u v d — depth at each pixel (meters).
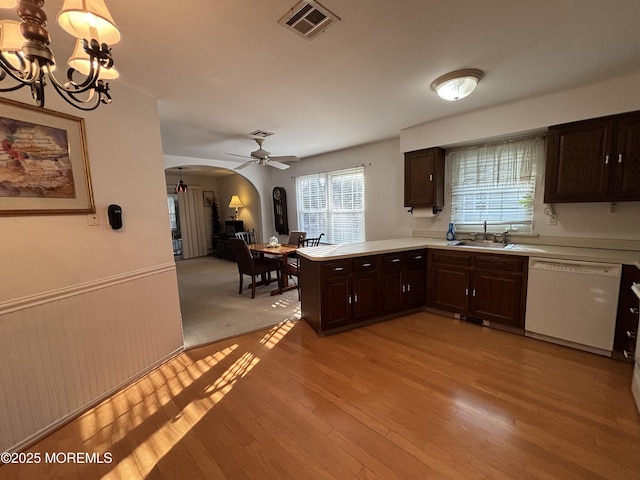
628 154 2.32
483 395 1.93
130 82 2.11
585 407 1.79
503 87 2.46
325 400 1.93
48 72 0.89
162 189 2.44
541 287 2.60
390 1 1.36
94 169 1.93
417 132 3.58
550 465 1.41
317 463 1.46
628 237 2.59
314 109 2.85
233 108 2.75
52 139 1.70
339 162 5.14
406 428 1.67
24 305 1.58
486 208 3.43
